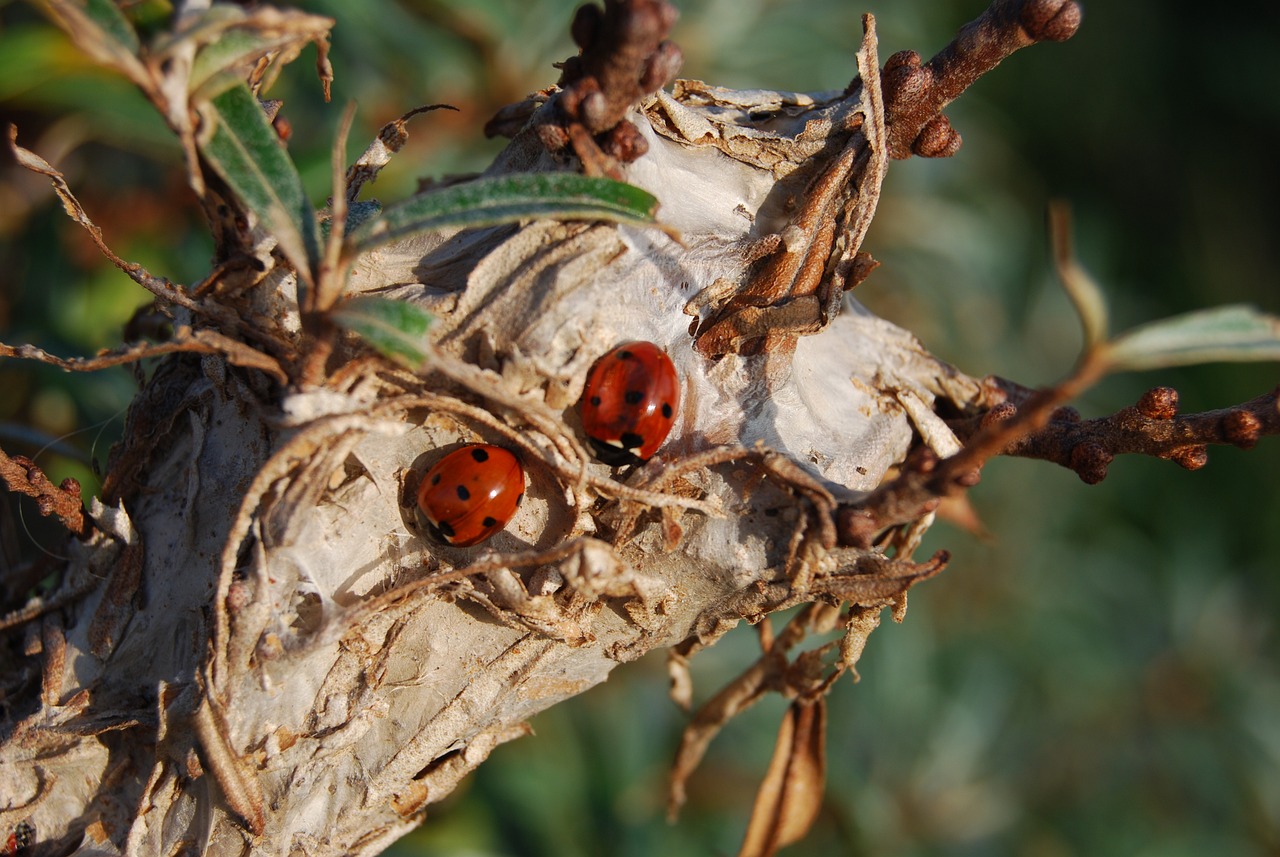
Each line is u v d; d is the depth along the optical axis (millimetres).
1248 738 492
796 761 228
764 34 351
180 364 217
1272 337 190
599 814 327
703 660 344
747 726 353
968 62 211
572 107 204
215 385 215
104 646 215
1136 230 683
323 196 267
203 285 209
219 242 209
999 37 210
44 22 259
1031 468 479
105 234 287
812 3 375
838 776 365
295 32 199
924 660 412
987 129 506
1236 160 691
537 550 211
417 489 210
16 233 284
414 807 214
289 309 209
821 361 219
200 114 200
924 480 200
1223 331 190
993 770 428
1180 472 578
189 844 213
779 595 209
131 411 217
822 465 213
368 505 210
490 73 294
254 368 210
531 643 211
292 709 210
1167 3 672
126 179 293
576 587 205
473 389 205
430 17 289
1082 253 579
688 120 214
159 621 215
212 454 214
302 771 211
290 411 203
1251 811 482
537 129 207
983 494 461
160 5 229
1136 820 462
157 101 198
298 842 212
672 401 207
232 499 213
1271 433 209
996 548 460
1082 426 215
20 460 214
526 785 316
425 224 202
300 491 206
